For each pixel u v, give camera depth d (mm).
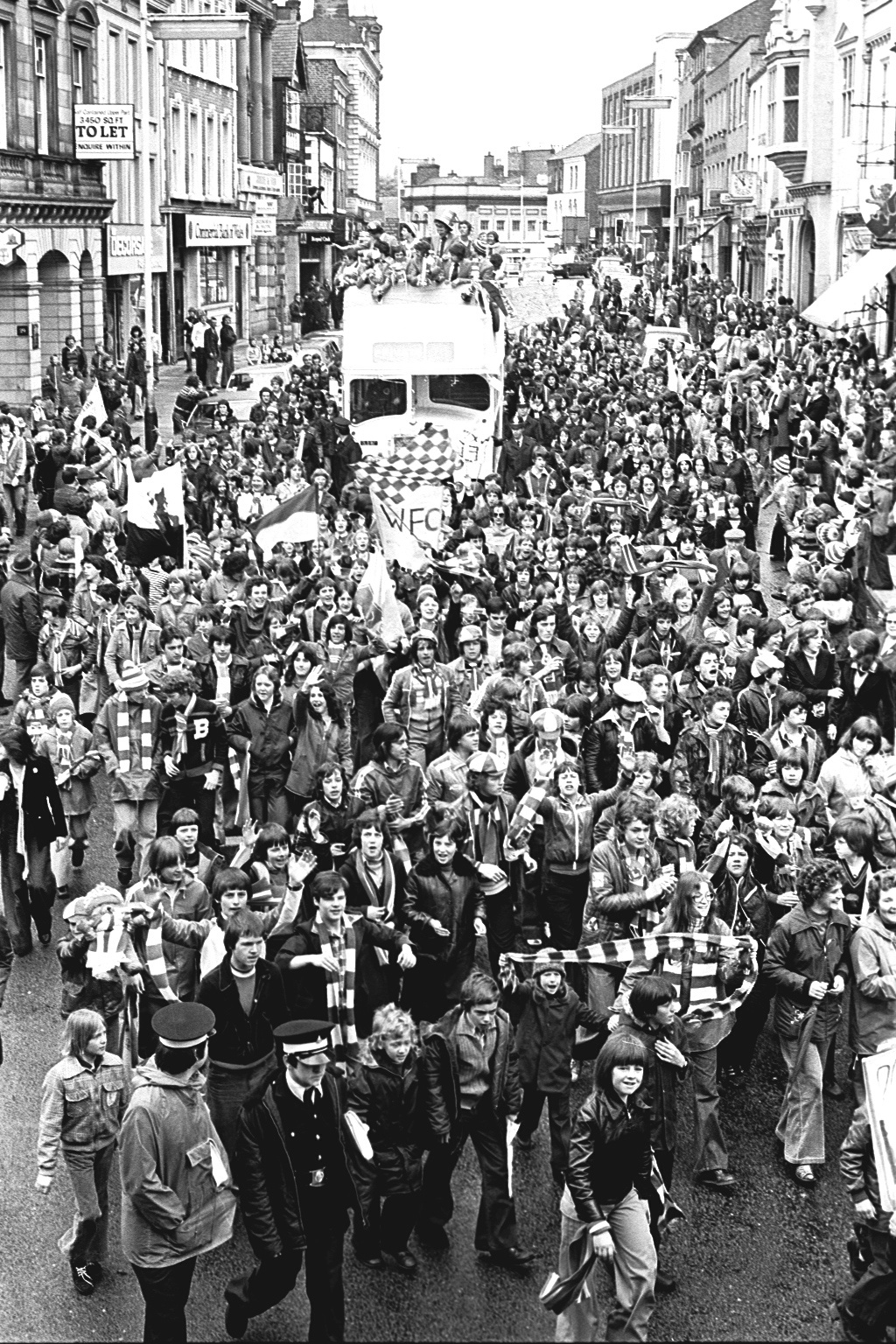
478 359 26938
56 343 41906
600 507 23094
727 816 11156
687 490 23766
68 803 13648
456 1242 9055
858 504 22203
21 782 12477
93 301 43250
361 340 27062
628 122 133250
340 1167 7859
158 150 52531
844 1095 10664
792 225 67500
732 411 34594
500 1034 8617
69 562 18078
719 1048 10859
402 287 27047
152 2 51406
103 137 40156
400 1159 8453
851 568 20703
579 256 102500
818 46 62406
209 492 24875
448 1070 8391
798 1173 9664
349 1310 8383
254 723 13156
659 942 9641
